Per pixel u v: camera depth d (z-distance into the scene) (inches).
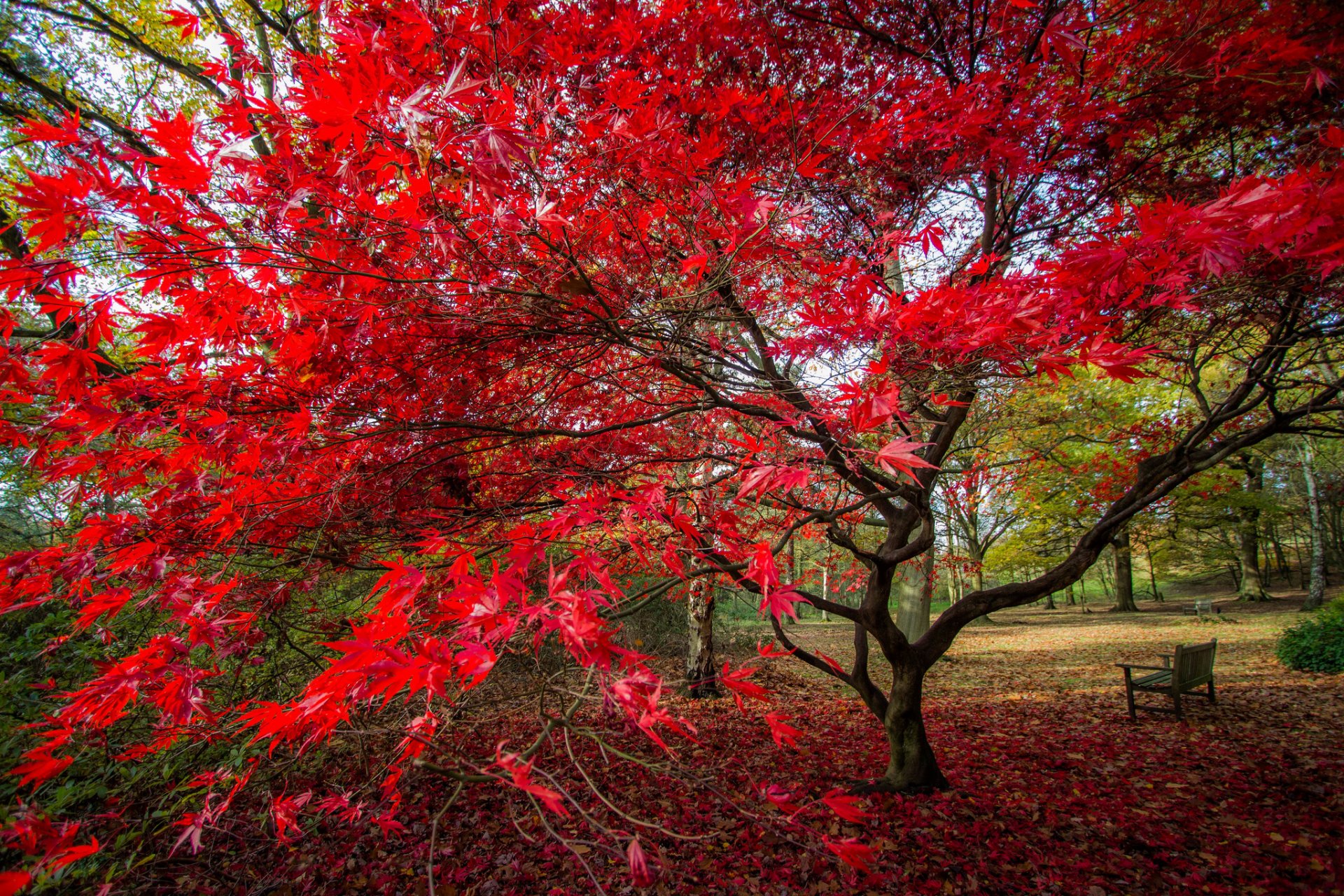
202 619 78.4
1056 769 203.9
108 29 195.2
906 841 153.6
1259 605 725.3
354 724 104.7
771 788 58.5
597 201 103.5
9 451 136.4
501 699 116.8
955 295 72.7
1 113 174.9
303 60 74.0
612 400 132.3
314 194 76.1
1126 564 831.1
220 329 76.7
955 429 165.3
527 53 90.0
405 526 101.7
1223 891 129.0
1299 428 151.3
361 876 145.9
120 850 115.6
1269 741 225.8
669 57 120.8
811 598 140.4
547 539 73.7
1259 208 56.3
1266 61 102.7
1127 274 67.2
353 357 85.4
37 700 126.5
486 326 91.0
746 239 88.2
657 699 51.6
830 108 126.0
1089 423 311.4
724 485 123.1
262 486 80.1
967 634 674.2
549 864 152.8
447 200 73.3
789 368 143.5
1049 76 123.7
